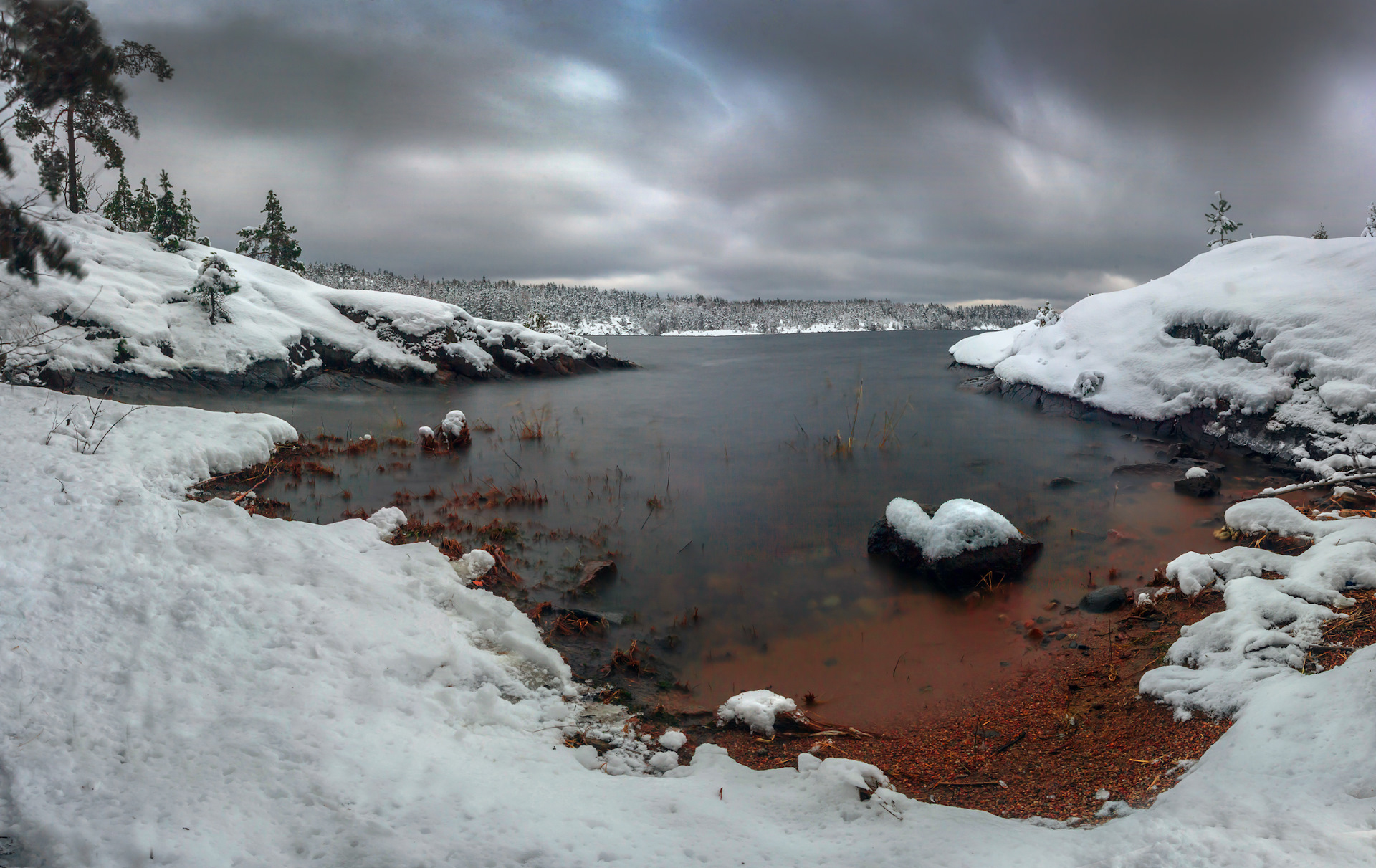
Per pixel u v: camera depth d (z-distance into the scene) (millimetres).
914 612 7973
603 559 9219
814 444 16453
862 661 6984
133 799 3480
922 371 32375
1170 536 9672
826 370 34781
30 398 10445
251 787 3764
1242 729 4242
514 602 7805
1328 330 13633
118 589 5766
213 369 19219
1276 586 6613
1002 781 4934
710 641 7367
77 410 10344
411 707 5293
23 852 3002
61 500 7133
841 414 20625
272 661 5395
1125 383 17219
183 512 7750
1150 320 18156
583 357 32000
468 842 3496
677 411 21391
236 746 4145
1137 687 5820
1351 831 2945
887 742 5656
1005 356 26641
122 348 17547
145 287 20281
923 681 6598
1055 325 22156
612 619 7645
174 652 5156
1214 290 17000
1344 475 10422
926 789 4910
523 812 3939
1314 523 8430
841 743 5656
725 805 4371
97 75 9375
